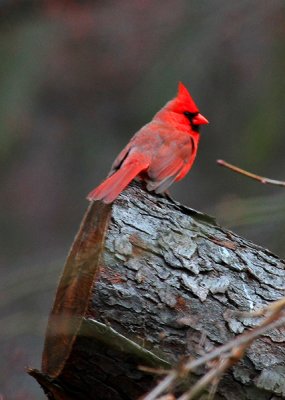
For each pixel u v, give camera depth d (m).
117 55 15.17
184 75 14.84
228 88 15.05
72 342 5.90
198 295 6.19
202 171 15.34
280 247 11.41
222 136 15.31
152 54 15.02
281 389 6.14
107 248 6.11
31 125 15.31
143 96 14.78
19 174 15.58
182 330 6.09
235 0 14.95
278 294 6.43
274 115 14.10
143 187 7.79
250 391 6.12
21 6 14.74
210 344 6.09
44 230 15.31
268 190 14.18
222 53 14.91
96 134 15.89
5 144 14.81
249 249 6.61
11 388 10.20
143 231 6.29
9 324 8.15
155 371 5.38
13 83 14.70
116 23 15.07
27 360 10.34
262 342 6.20
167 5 15.09
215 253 6.42
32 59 14.83
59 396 6.10
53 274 8.64
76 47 15.12
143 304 6.05
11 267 14.96
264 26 14.85
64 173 15.71
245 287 6.38
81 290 6.00
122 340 5.90
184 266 6.24
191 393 4.84
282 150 14.16
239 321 6.19
